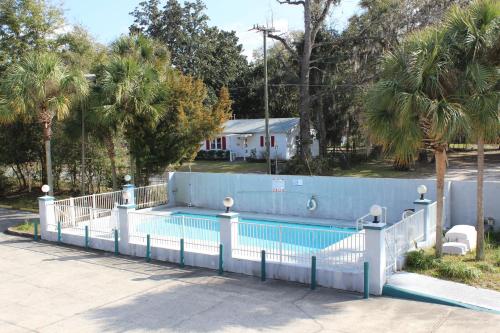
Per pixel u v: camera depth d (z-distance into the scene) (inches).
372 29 1144.2
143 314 364.5
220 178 761.6
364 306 361.4
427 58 393.1
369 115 421.4
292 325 332.8
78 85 703.1
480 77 386.0
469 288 376.2
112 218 570.3
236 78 2156.7
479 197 431.8
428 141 425.7
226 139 1717.5
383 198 612.7
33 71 689.0
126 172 961.5
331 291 398.9
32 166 1050.1
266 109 1040.2
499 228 550.0
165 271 473.4
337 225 610.9
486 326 313.3
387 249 402.3
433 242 498.3
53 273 477.7
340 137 1375.5
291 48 1261.1
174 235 520.1
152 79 755.4
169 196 804.0
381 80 423.2
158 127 791.7
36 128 935.0
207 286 423.2
